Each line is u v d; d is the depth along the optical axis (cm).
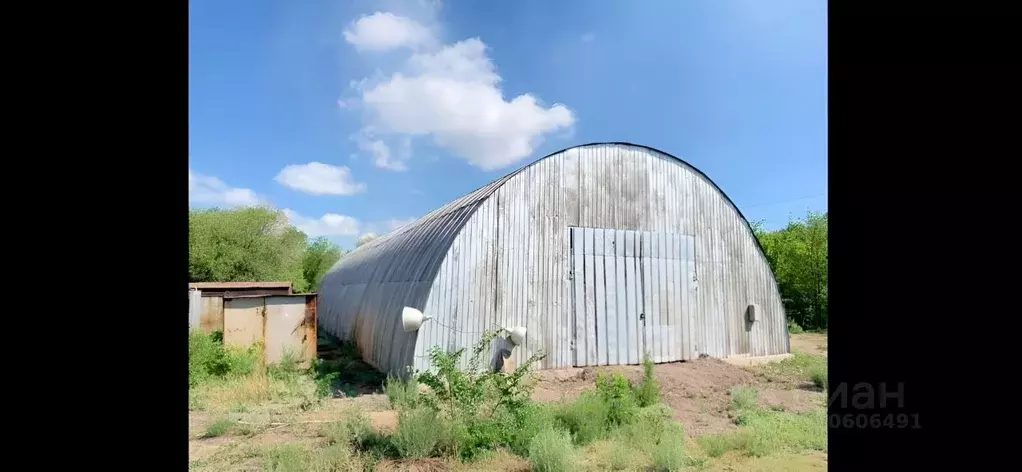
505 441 660
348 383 1100
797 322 2667
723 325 1448
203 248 2980
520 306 1120
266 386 984
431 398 717
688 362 1336
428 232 1334
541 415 723
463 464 604
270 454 616
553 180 1202
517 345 1090
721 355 1429
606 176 1286
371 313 1377
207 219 3089
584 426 711
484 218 1098
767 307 1559
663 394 1020
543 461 576
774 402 957
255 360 1143
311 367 1246
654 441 675
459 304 1048
